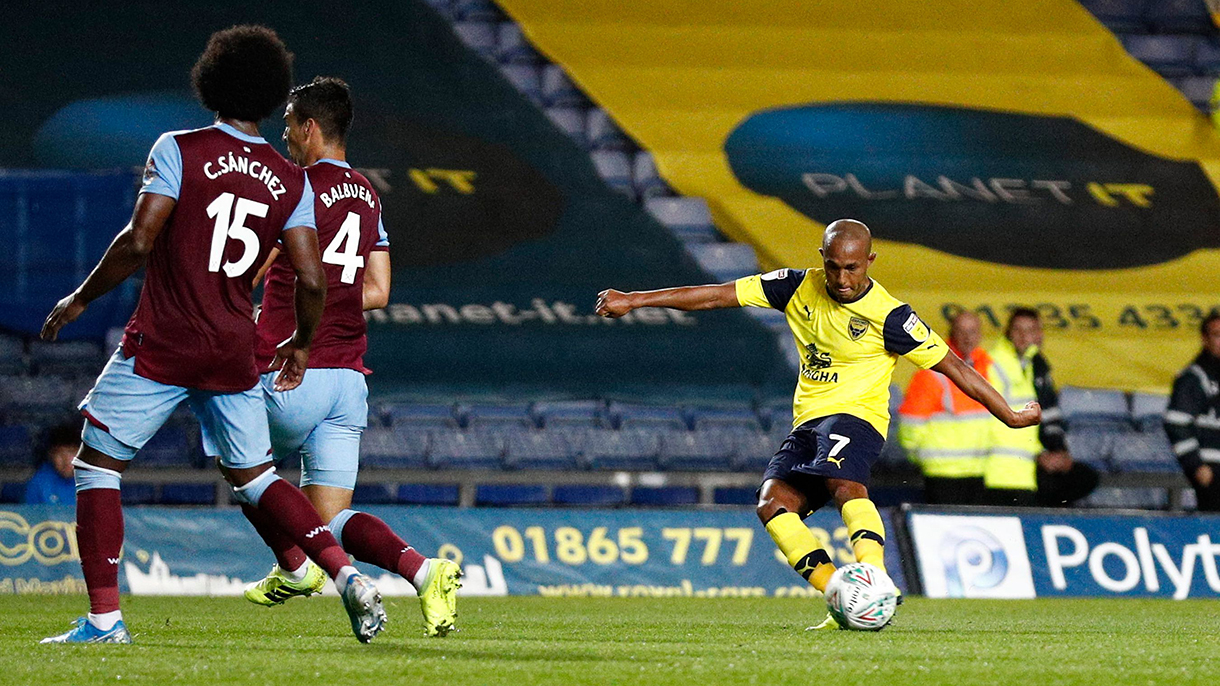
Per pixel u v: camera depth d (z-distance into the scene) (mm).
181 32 55594
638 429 45781
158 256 14773
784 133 56188
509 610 27172
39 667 13039
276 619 22281
